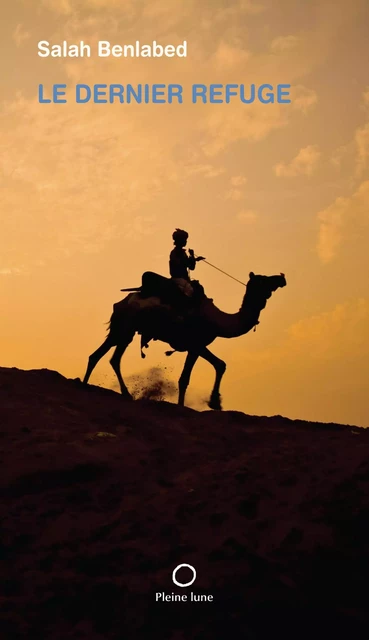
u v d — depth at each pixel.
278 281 15.92
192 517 8.05
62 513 8.38
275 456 9.75
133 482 9.21
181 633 6.28
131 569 7.18
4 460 9.68
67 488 9.09
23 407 12.38
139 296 15.62
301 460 9.37
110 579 6.94
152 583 6.86
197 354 15.73
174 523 7.93
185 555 7.31
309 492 8.08
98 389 15.46
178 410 14.22
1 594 6.85
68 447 10.12
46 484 9.16
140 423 12.45
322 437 11.89
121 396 15.23
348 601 6.54
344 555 6.95
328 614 6.38
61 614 6.58
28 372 15.34
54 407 12.69
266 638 6.22
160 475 9.49
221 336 15.70
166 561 7.25
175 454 10.50
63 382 15.25
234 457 10.34
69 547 7.64
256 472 9.04
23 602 6.66
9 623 6.36
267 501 8.09
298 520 7.56
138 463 9.86
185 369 15.76
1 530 7.96
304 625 6.29
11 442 10.49
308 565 6.91
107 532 7.91
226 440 11.76
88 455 9.89
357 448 9.88
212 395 15.59
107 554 7.38
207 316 15.54
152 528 7.90
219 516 7.90
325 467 8.77
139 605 6.58
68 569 7.24
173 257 15.93
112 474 9.50
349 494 7.83
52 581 6.97
